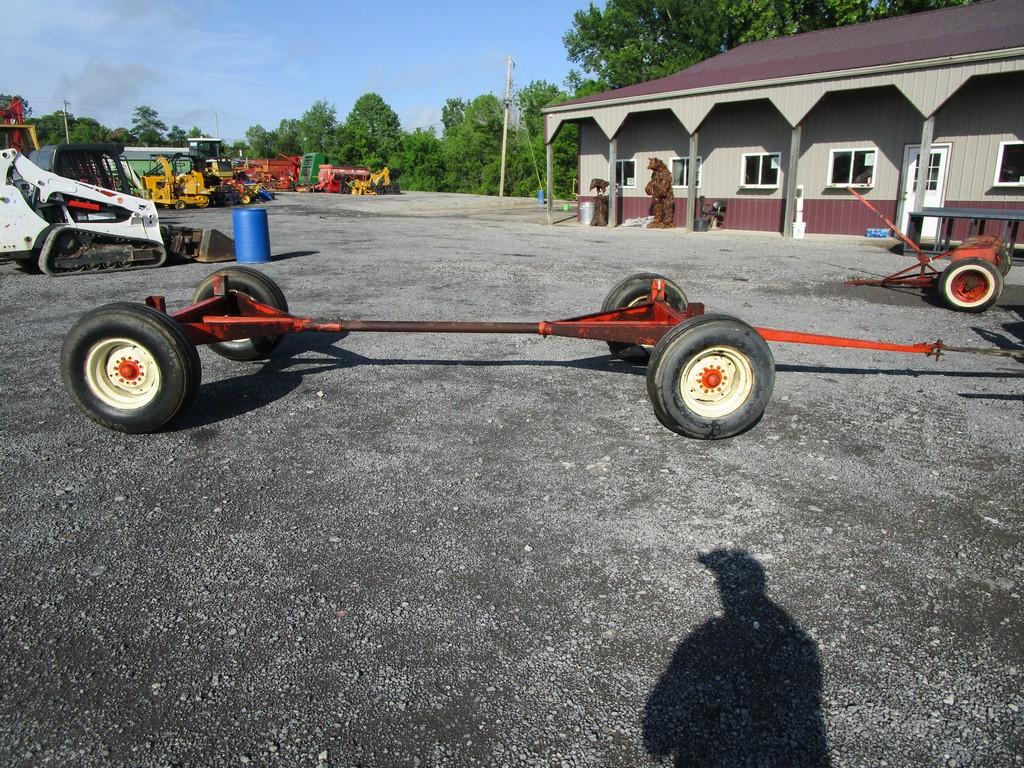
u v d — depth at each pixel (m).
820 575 3.10
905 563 3.19
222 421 4.84
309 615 2.81
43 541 3.31
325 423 4.82
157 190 30.17
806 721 2.32
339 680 2.48
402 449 4.39
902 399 5.38
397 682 2.47
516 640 2.68
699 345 4.21
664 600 2.93
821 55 19.66
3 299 9.16
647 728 2.29
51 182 11.02
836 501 3.76
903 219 17.70
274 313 5.30
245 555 3.21
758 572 3.12
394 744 2.22
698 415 4.32
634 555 3.24
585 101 22.44
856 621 2.80
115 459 4.21
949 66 14.80
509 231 20.36
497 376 5.89
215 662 2.55
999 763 2.17
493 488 3.88
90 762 2.14
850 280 10.94
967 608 2.88
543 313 8.33
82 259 11.26
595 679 2.50
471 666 2.55
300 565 3.14
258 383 5.66
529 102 69.00
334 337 7.19
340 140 80.75
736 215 21.12
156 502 3.69
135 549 3.25
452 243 16.41
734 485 3.94
